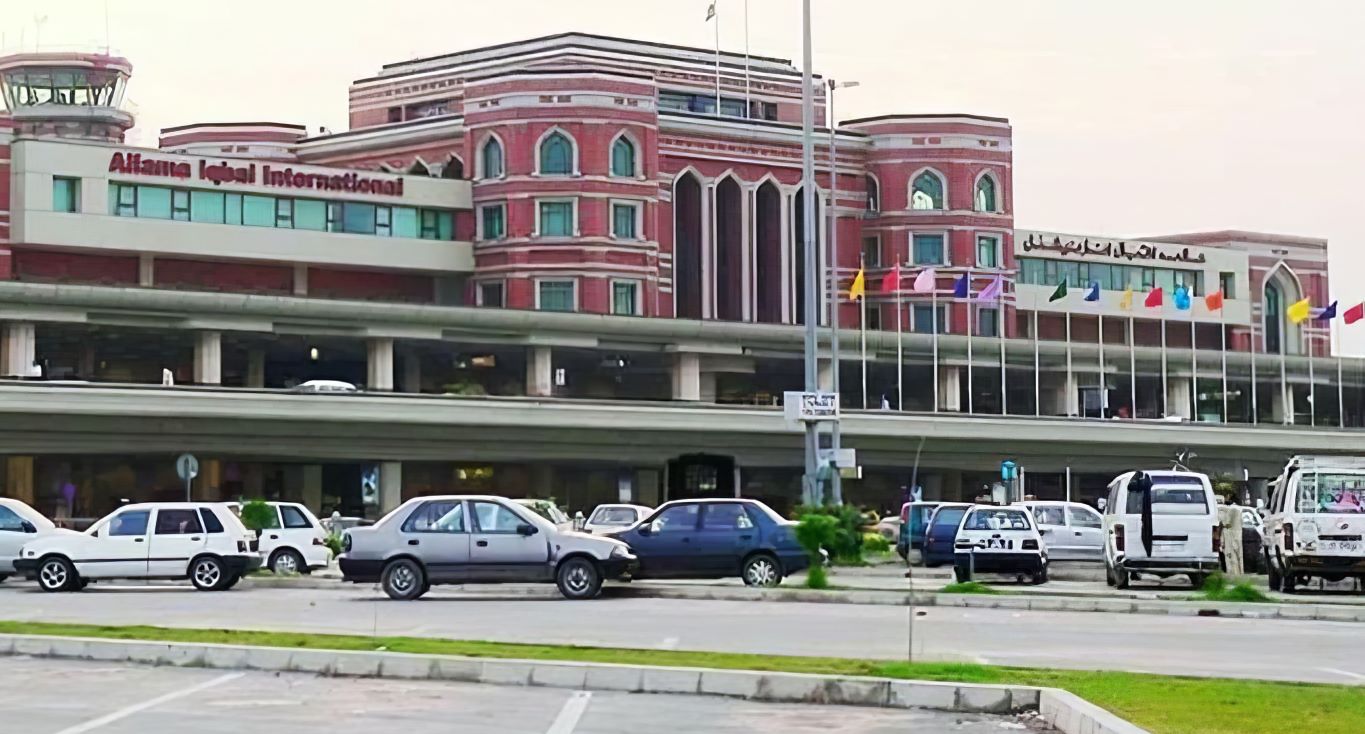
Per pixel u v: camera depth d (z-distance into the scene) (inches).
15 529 1608.0
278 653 879.7
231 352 3656.5
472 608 1286.9
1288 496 1509.6
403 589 1389.0
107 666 895.7
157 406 2888.8
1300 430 4165.8
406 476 3457.2
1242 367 4685.0
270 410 2994.6
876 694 753.0
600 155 3951.8
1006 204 4493.1
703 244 4205.2
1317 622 1204.5
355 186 3887.8
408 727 678.5
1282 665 892.0
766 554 1478.8
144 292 3196.4
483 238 4010.8
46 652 938.1
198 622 1144.8
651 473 3565.5
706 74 4655.5
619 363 3941.9
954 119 4434.1
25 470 3107.8
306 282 3890.3
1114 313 4869.6
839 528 1820.9
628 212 3996.1
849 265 4421.8
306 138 4495.6
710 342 3841.0
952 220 4411.9
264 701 754.8
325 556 1833.2
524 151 3949.3
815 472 1999.3
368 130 4286.4
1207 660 915.4
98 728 666.8
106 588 1574.8
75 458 3171.8
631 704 753.0
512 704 751.1
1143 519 1531.7
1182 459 3580.2
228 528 1535.4
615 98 3978.8
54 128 4180.6
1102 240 4877.0
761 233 4333.2
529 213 3941.9
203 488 3289.9
